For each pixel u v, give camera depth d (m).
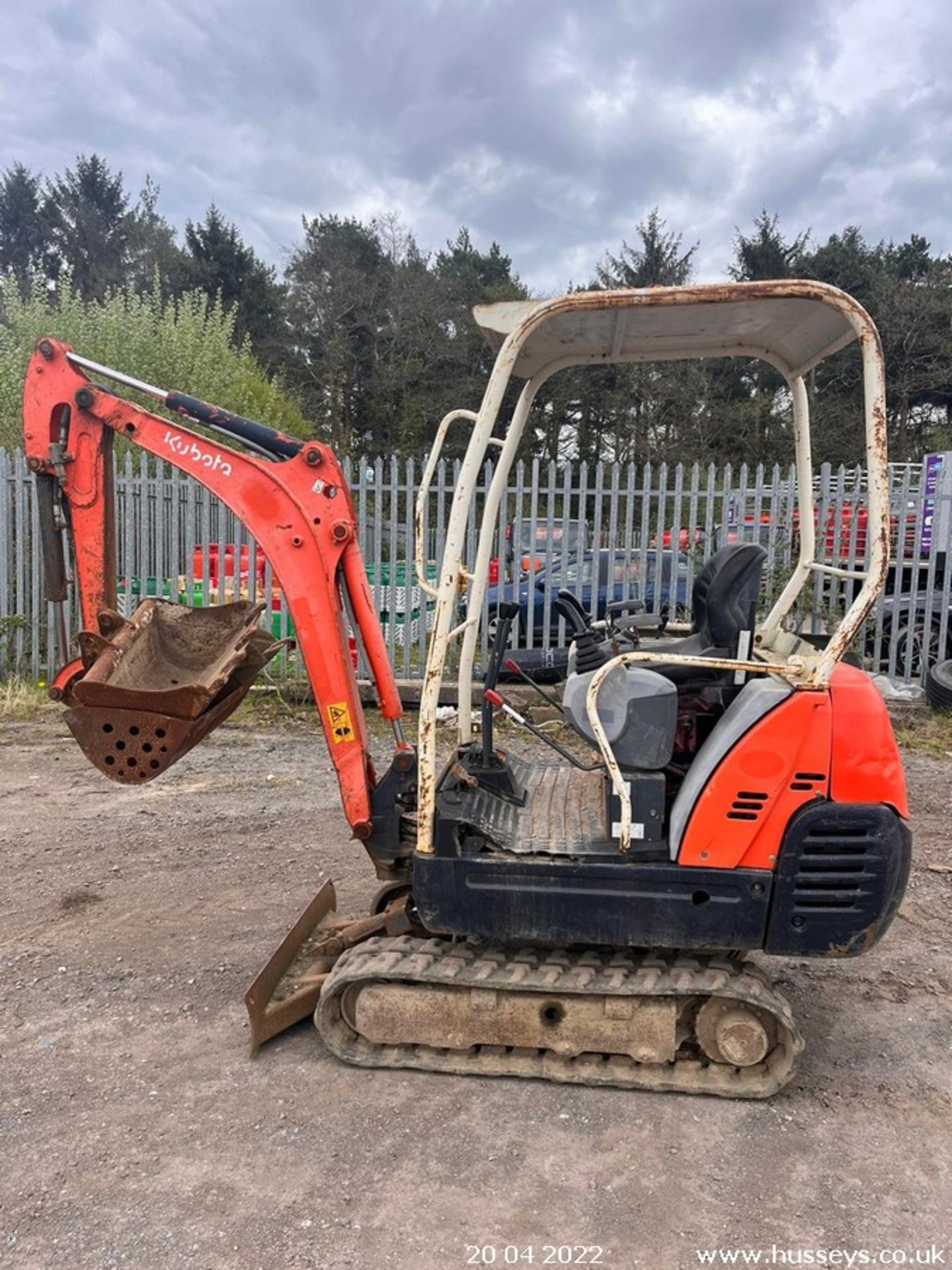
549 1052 3.17
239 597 9.05
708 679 3.28
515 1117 2.92
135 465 10.07
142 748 3.16
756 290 2.75
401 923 3.44
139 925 4.33
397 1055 3.18
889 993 3.77
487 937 3.03
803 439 3.66
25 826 5.64
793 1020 3.01
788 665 2.90
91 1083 3.10
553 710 8.09
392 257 35.97
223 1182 2.62
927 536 9.37
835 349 3.20
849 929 2.90
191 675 3.69
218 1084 3.10
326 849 5.32
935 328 29.86
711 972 3.04
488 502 3.68
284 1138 2.81
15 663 9.31
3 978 3.81
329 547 3.36
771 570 8.40
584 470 8.67
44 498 3.60
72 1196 2.56
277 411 19.47
